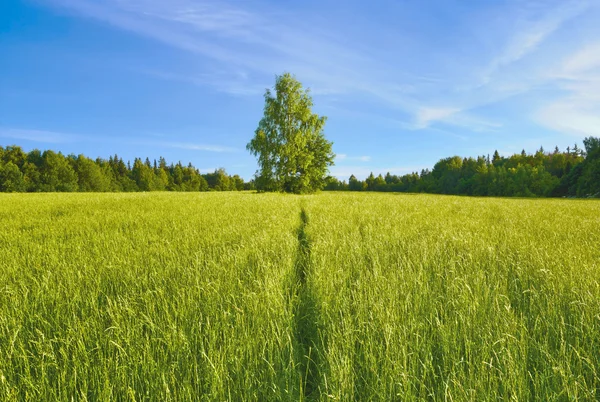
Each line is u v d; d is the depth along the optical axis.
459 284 3.92
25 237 7.78
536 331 2.96
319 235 7.47
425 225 9.34
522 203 22.30
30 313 3.35
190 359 2.64
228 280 4.20
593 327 2.92
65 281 4.32
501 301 3.47
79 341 2.65
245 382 2.33
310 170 40.41
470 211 14.20
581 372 2.44
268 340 2.76
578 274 4.28
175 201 17.88
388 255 5.57
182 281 4.25
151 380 2.30
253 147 39.28
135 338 2.80
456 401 2.02
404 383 2.16
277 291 3.79
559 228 8.77
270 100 39.41
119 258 5.39
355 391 2.28
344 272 4.73
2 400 2.13
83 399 2.05
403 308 3.28
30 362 2.62
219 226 9.00
